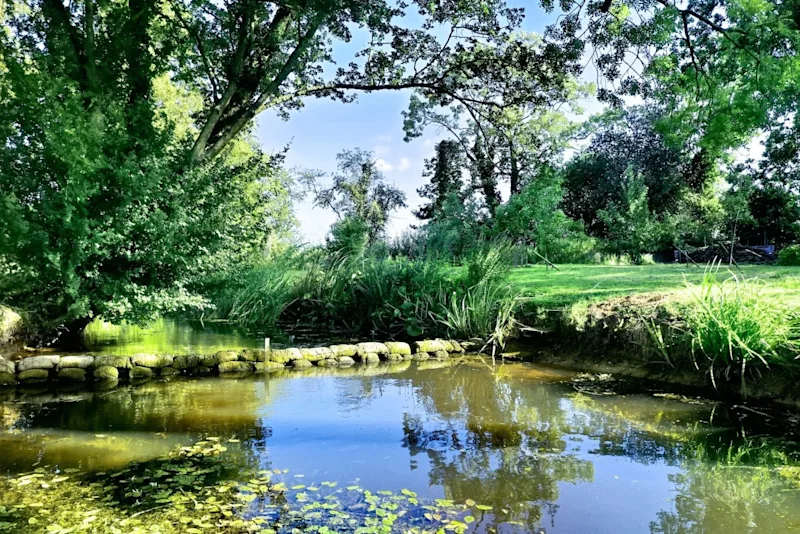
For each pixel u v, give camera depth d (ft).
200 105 62.69
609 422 14.07
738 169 80.33
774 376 15.58
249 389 18.45
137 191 21.42
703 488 9.96
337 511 8.98
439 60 39.37
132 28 24.39
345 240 44.91
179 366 21.31
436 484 10.12
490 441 12.66
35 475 10.58
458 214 68.03
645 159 97.25
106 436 13.10
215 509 9.05
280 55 35.86
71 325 24.75
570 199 104.22
